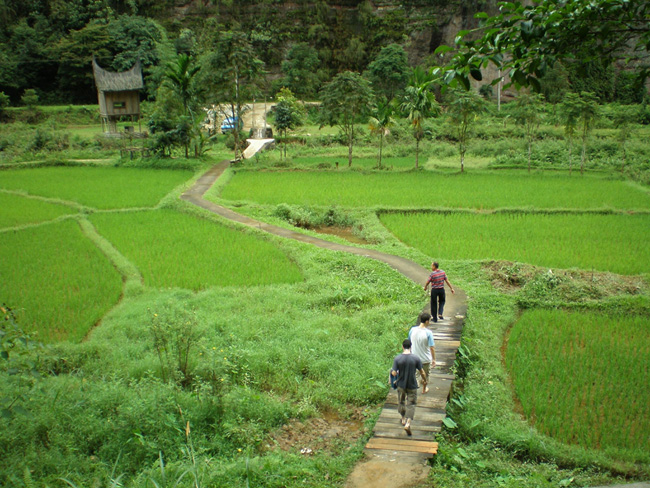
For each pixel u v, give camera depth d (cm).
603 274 1761
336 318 1437
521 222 2436
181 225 2462
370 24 7762
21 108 6291
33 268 1870
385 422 939
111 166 4228
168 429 905
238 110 4212
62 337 1352
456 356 1205
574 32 544
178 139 4181
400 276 1758
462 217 2536
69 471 784
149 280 1773
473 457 862
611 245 2091
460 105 3650
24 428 863
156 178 3656
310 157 4619
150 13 7862
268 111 6462
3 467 777
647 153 4125
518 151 4484
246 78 4184
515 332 1381
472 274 1797
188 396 1001
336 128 5841
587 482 805
